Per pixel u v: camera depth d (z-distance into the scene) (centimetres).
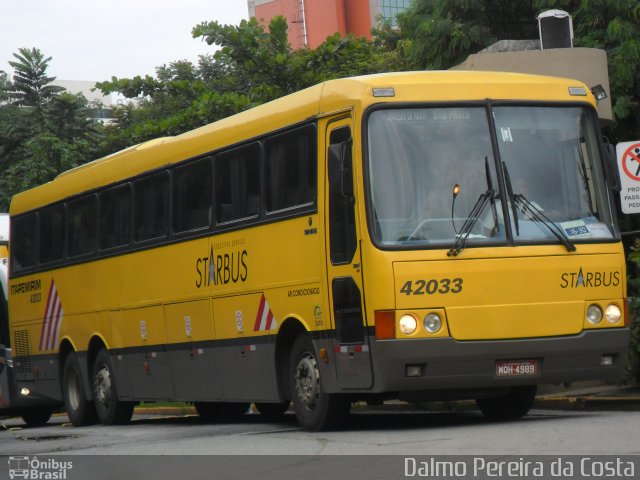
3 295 2584
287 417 2069
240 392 1653
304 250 1473
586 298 1397
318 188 1445
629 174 1684
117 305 2038
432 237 1352
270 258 1555
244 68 3412
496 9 2733
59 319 2267
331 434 1410
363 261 1349
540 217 1392
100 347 2134
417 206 1359
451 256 1346
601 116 2156
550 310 1374
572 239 1398
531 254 1373
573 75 2144
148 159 1939
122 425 2081
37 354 2364
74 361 2206
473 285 1348
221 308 1689
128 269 1995
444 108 1395
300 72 3384
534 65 2150
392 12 13400
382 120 1375
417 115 1385
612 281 1417
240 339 1641
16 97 5878
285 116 1532
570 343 1380
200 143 1764
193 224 1778
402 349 1321
